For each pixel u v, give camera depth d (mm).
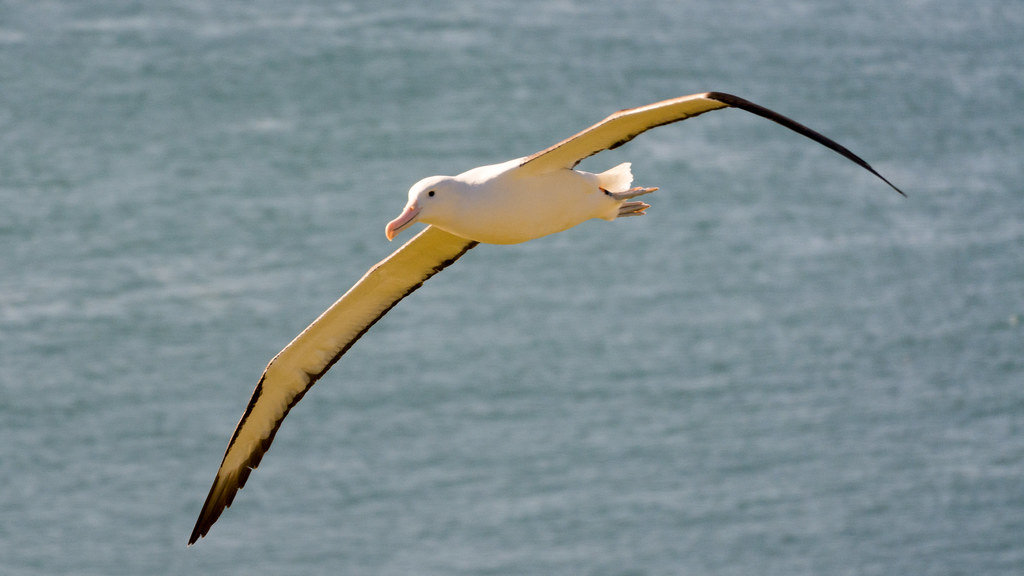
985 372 28203
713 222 34938
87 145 38000
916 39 47062
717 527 23141
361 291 10414
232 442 10797
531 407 26562
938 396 27250
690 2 50250
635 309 30844
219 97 41062
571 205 9594
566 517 23234
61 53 43562
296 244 32875
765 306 31000
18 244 32531
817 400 27125
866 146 39094
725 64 44188
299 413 26422
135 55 43375
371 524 23250
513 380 27516
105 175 36344
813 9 49906
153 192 35375
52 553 22109
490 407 26641
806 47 46125
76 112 39844
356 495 24016
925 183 37094
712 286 31719
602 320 30188
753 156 38781
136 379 26953
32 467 24344
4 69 42062
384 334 29422
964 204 35969
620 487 24141
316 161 37469
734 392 27172
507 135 39031
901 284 31859
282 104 40844
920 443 25547
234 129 39156
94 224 33656
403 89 41688
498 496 23938
